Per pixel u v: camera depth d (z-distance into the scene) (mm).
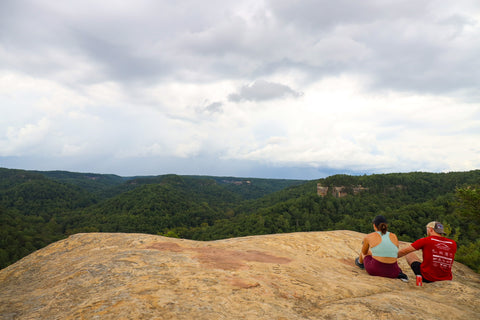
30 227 118688
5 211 137750
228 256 3828
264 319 1813
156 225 147625
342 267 4121
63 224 148000
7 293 2662
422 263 3629
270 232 107062
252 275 2902
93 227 137625
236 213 195250
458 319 2123
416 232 76500
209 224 161625
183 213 170125
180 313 1786
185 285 2395
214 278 2656
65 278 2828
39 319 1832
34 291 2623
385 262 3662
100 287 2402
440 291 3076
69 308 1977
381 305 2219
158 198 178750
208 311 1858
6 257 84312
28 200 184000
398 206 120500
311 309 2158
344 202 128500
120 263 3168
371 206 122750
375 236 3836
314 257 4500
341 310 2082
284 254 4348
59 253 4305
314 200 134000
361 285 3047
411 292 3000
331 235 6098
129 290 2211
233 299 2143
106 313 1754
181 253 3832
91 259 3566
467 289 3043
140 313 1741
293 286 2686
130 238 4816
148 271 2840
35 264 3898
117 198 186625
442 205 88438
